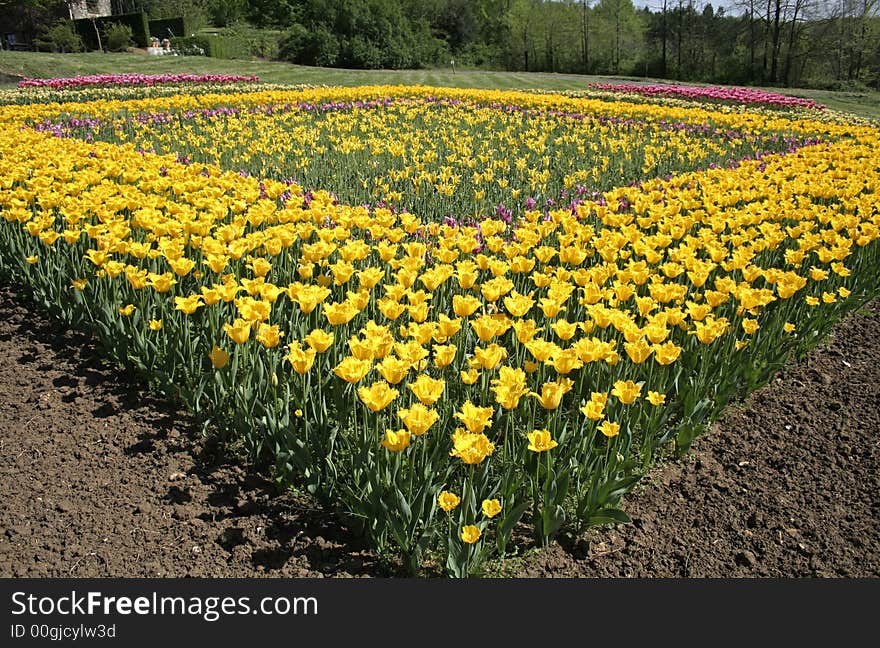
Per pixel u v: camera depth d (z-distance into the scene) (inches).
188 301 162.6
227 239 207.6
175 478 156.0
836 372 216.7
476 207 351.6
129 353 187.8
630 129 650.8
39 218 221.8
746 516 155.0
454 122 663.1
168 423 175.5
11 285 254.5
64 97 791.7
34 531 140.5
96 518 144.3
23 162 326.3
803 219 288.2
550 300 161.9
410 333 148.5
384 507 127.7
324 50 2009.1
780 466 171.9
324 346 139.1
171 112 660.7
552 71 2593.5
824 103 1191.6
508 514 130.3
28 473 156.6
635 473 153.8
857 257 260.5
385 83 1322.6
